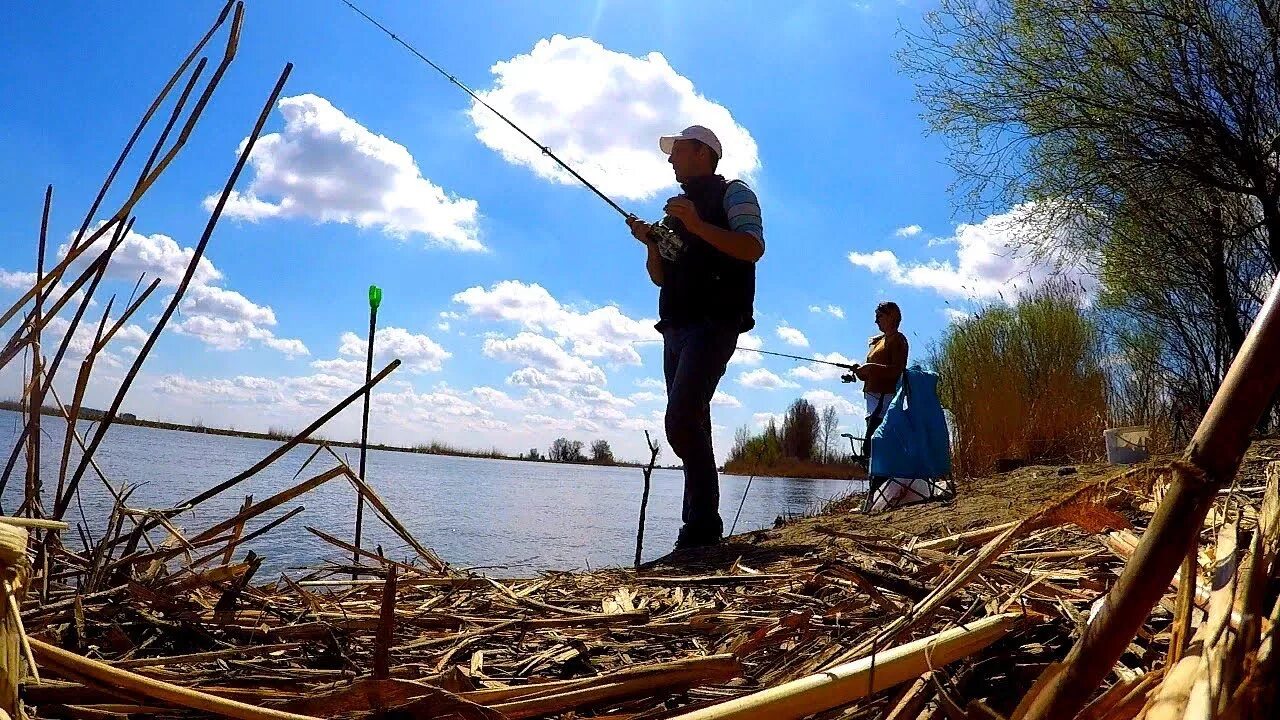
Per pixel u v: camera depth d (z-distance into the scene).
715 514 4.68
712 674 1.58
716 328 4.61
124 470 5.37
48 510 2.07
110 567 1.94
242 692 1.51
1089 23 9.62
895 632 1.60
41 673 1.43
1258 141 9.32
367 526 4.62
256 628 1.93
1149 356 11.25
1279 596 0.97
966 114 10.45
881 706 1.56
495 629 2.20
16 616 0.88
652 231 4.73
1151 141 9.66
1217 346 10.88
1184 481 0.70
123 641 1.77
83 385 1.87
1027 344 10.52
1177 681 0.86
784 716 1.30
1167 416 9.34
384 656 1.50
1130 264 10.86
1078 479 6.17
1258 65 9.14
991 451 10.36
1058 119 9.89
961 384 10.66
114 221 1.64
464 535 4.83
